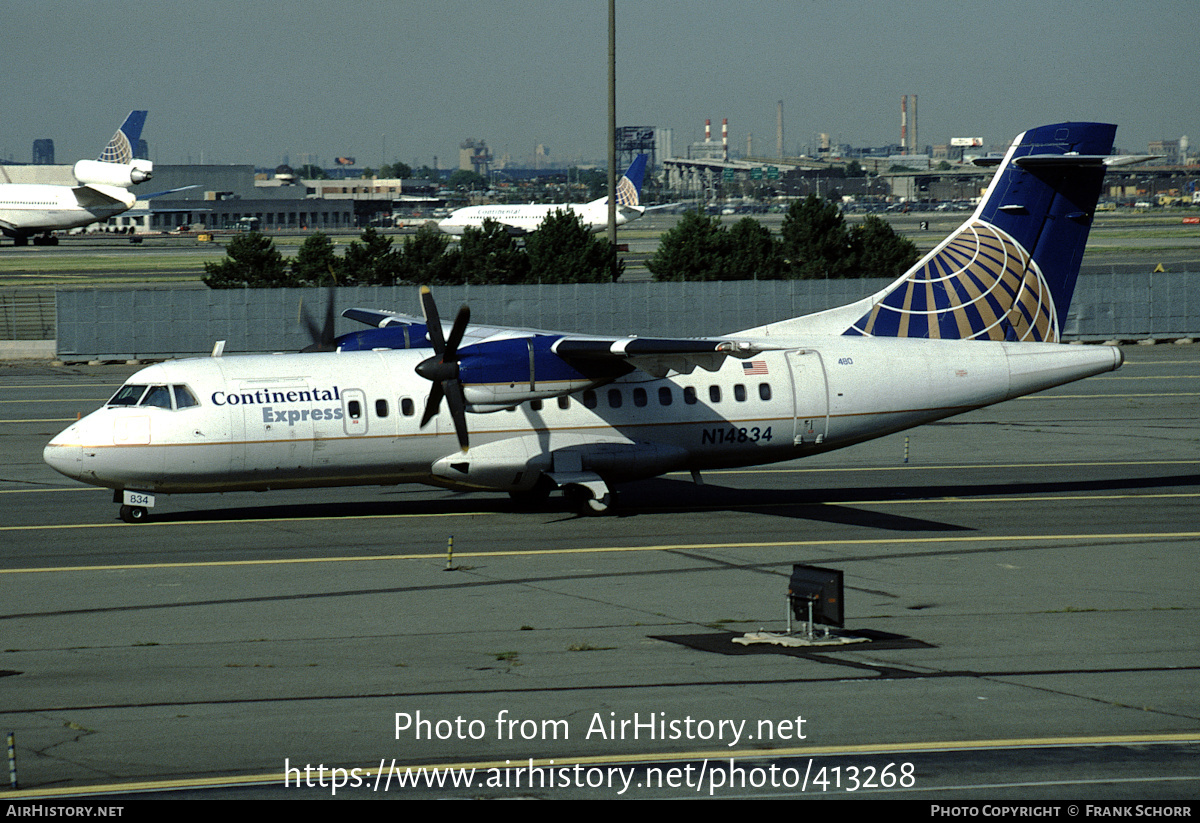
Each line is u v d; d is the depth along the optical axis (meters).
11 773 24.61
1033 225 60.59
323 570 44.84
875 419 58.78
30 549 48.56
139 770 25.17
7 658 33.59
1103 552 47.50
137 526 53.44
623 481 57.41
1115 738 26.86
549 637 35.56
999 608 38.84
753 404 57.53
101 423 51.62
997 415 88.19
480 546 49.22
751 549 48.44
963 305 60.69
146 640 35.50
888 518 54.81
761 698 29.62
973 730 27.36
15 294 173.12
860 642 34.75
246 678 31.56
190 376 52.84
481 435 54.88
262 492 62.72
